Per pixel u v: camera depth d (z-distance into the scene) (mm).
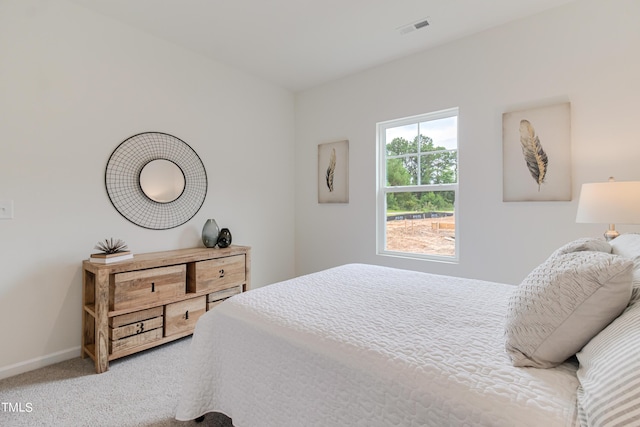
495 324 1201
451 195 2799
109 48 2361
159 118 2658
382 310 1363
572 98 2174
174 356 2215
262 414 1236
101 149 2330
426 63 2840
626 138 2002
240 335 1349
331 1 2174
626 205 1633
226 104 3172
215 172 3094
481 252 2553
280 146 3738
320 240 3660
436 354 964
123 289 2100
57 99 2123
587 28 2121
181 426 1492
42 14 2057
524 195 2340
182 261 2418
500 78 2453
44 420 1522
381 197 3229
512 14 2318
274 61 3078
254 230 3475
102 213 2342
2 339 1938
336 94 3502
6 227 1943
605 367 699
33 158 2035
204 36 2629
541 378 833
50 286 2111
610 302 812
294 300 1505
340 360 1021
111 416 1559
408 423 857
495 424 722
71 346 2197
